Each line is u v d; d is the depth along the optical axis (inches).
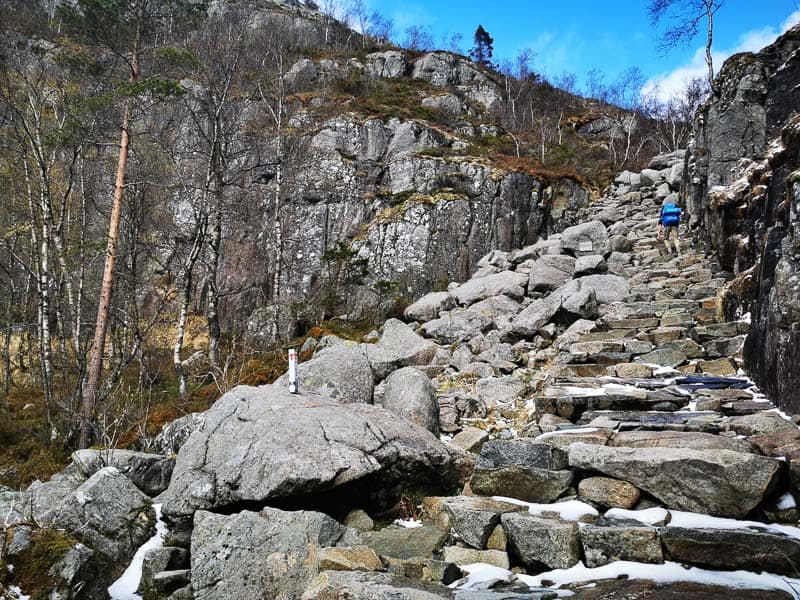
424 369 378.3
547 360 367.9
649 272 489.4
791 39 528.1
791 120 268.8
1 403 561.3
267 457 201.0
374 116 960.3
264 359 530.0
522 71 1929.1
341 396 303.4
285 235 759.1
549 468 185.5
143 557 199.0
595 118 1565.0
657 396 246.7
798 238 215.5
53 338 715.4
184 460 224.2
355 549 155.6
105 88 561.0
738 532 132.5
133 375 586.9
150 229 723.4
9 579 168.4
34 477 400.5
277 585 160.6
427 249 714.8
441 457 218.7
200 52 657.0
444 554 163.5
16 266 764.6
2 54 618.8
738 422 197.8
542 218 784.3
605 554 142.6
